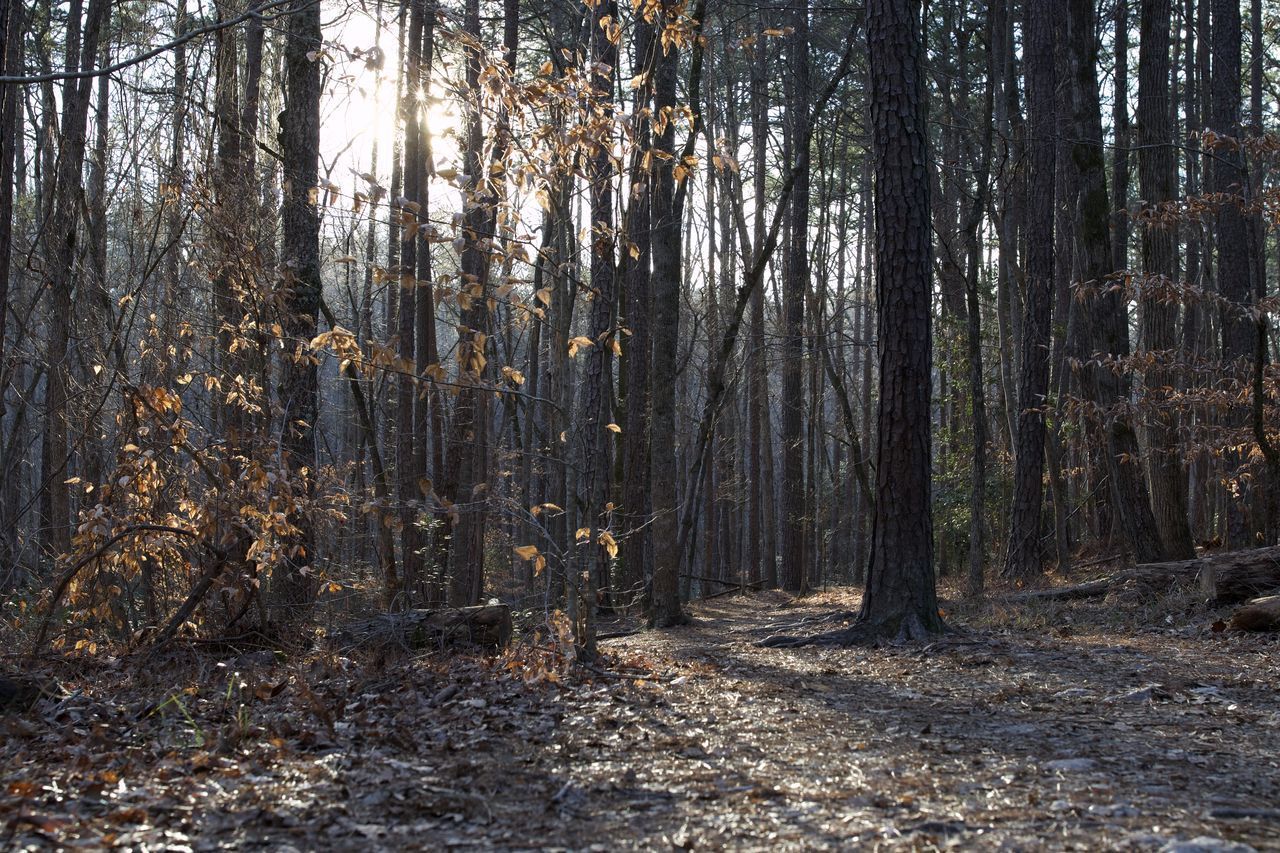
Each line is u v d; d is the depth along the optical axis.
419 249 17.25
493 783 4.33
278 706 6.28
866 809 3.87
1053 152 18.14
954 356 25.12
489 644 8.58
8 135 8.10
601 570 18.47
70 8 14.84
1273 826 3.54
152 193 11.17
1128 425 14.79
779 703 6.38
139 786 4.21
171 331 9.59
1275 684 6.88
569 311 7.95
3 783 4.18
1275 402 11.98
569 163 7.58
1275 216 10.81
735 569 38.47
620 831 3.65
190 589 9.19
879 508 10.11
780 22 26.69
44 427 14.37
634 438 19.78
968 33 25.59
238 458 8.75
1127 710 6.08
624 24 7.79
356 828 3.65
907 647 9.41
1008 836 3.46
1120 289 11.06
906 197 9.96
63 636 8.49
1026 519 18.62
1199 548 18.47
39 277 14.41
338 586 8.87
